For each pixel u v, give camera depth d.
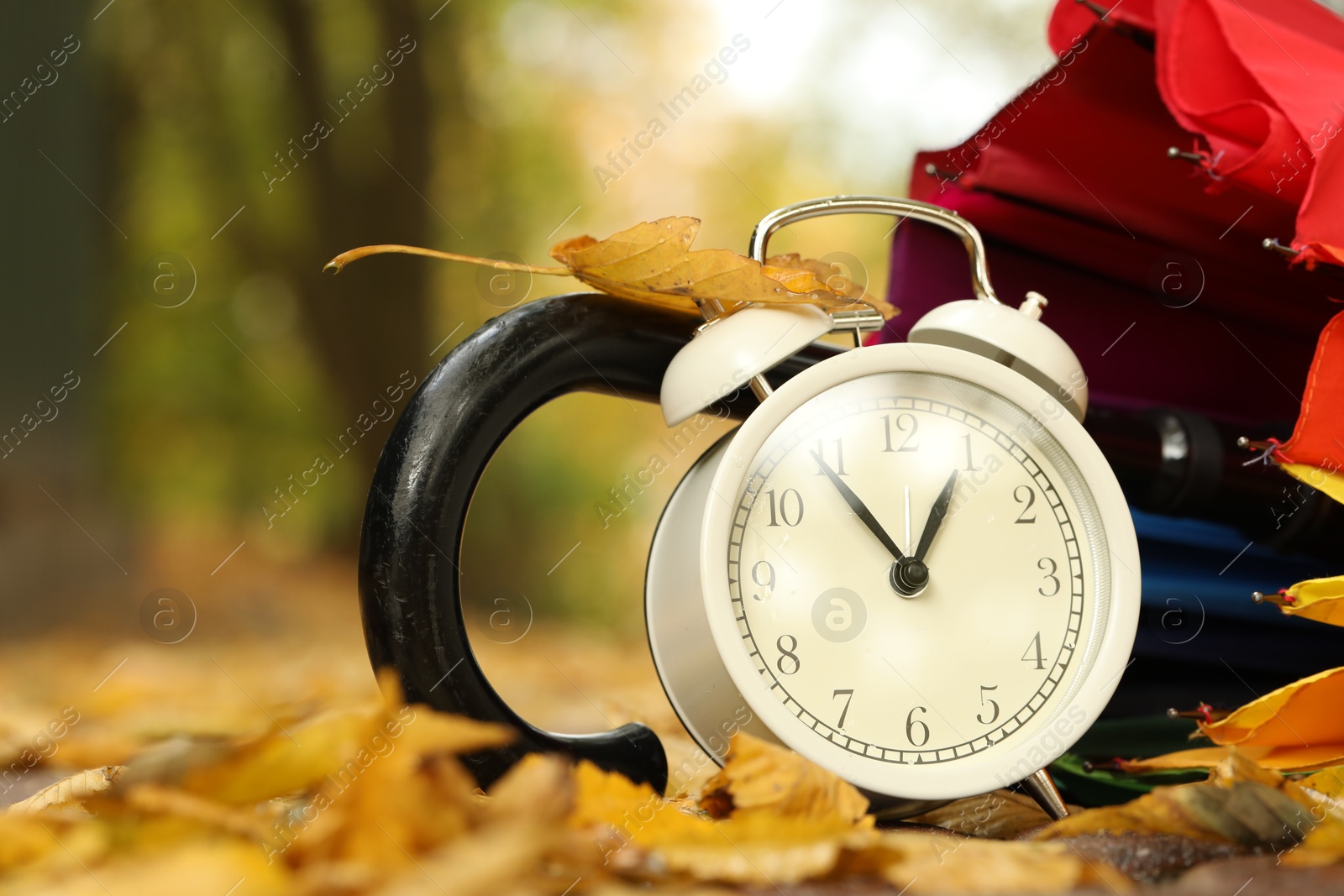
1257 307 0.72
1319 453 0.63
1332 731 0.62
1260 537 0.71
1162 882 0.56
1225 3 0.67
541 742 0.62
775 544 0.61
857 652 0.61
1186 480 0.69
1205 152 0.66
